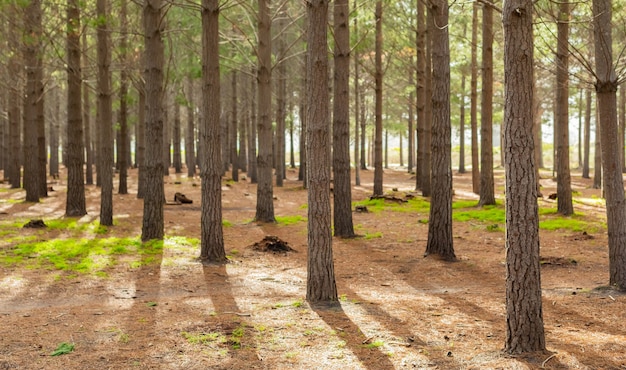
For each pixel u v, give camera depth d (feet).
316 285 23.70
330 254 23.79
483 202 61.05
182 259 33.81
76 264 31.45
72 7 47.91
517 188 15.92
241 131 139.23
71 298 24.34
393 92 110.83
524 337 16.28
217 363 15.84
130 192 83.46
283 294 25.58
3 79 67.10
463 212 56.90
